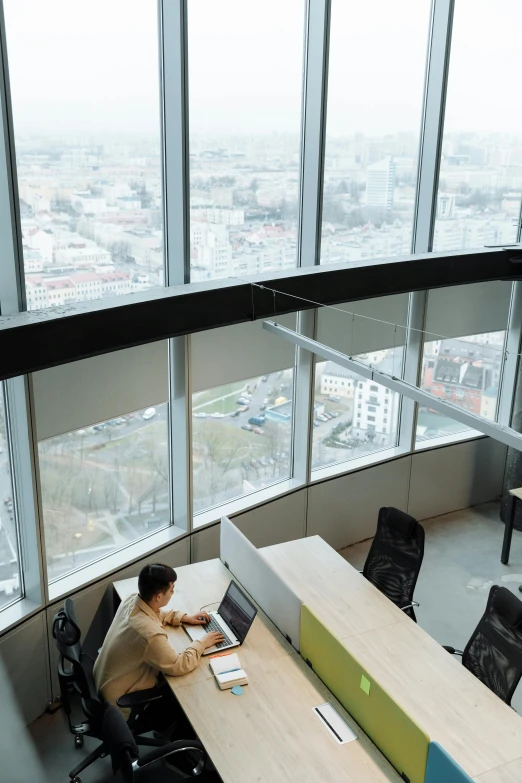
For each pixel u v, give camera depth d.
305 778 3.30
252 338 5.89
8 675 4.49
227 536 5.02
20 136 4.09
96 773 4.28
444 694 3.81
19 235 4.15
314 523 6.77
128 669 3.97
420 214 6.73
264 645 4.24
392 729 3.35
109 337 4.29
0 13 3.77
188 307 4.77
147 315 4.51
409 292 6.66
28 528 4.58
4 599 4.65
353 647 4.17
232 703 3.76
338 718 3.68
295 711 3.72
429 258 6.28
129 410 5.16
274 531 6.43
